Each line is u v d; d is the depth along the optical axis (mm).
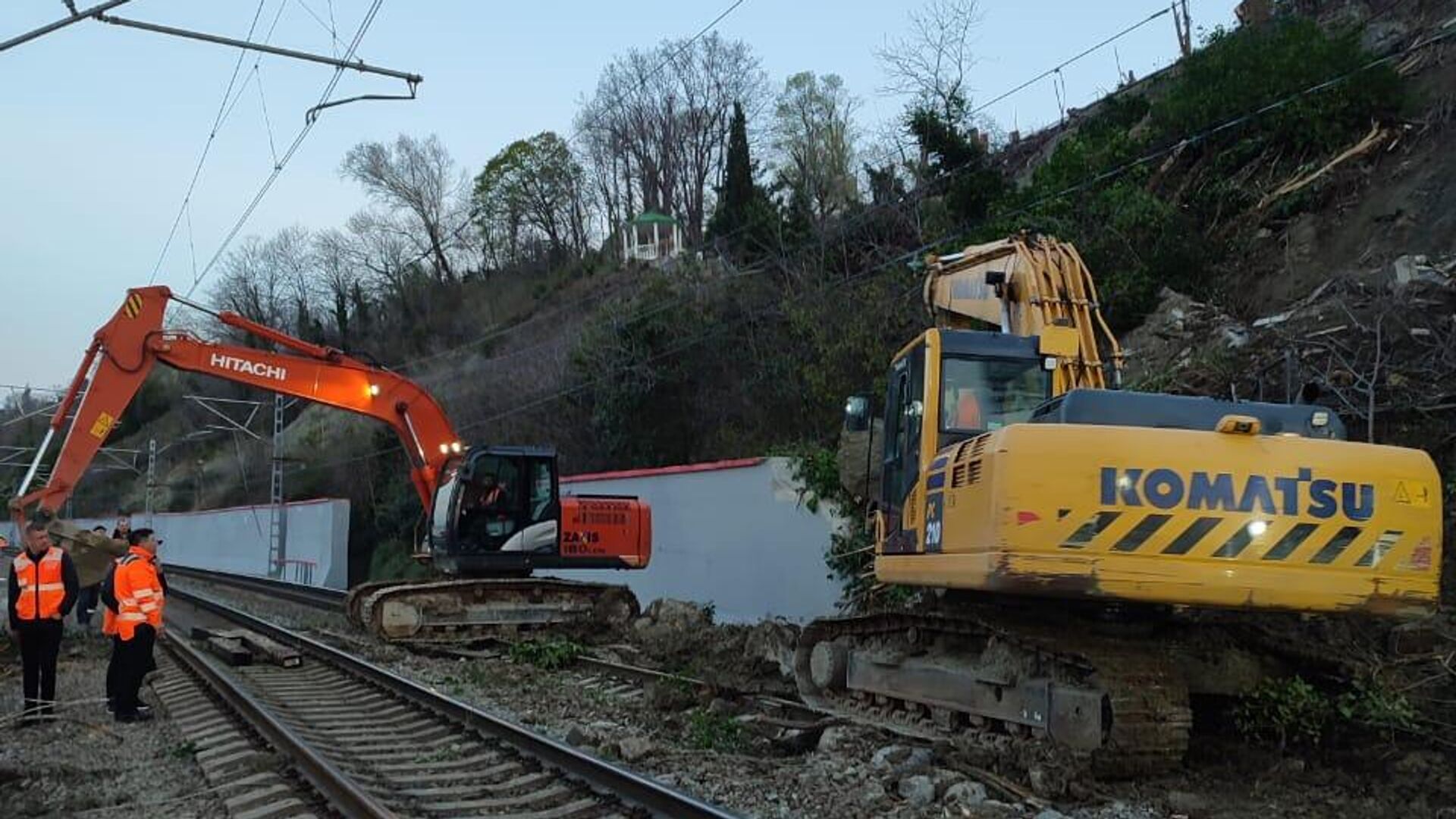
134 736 9914
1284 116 19172
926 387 8492
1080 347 8766
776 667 12047
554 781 7477
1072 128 28812
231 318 18297
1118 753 6867
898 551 8711
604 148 60062
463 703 10008
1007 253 10273
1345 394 11922
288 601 28391
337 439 52781
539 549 17438
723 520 19203
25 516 16281
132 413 78375
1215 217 19484
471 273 64188
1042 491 6566
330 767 7387
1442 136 17359
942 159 26766
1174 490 6531
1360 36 20328
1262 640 7871
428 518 18891
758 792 7129
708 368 27531
